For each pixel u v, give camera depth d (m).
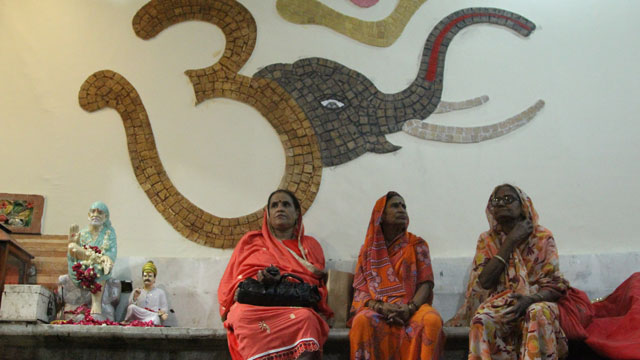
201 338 4.98
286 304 4.80
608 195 6.07
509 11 6.66
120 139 6.13
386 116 6.29
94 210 5.52
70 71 6.29
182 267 5.81
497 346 4.68
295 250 5.43
